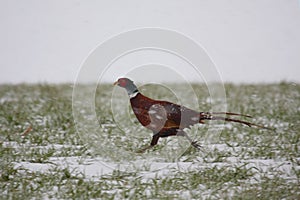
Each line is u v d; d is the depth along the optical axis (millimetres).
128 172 24250
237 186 22031
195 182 22141
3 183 22359
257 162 25812
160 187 21500
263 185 21641
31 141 29906
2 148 27750
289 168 24938
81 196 20531
